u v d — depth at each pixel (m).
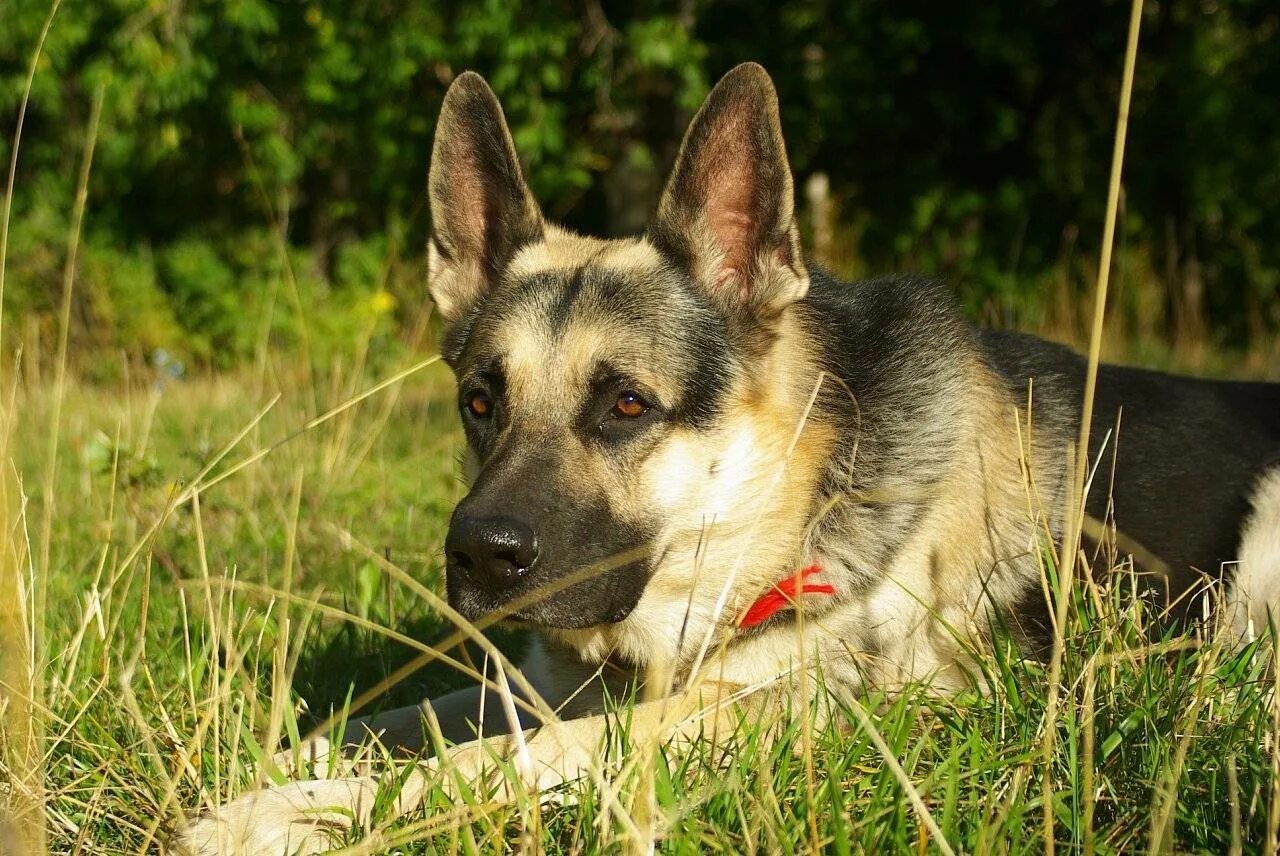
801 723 3.02
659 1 15.11
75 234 3.73
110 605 4.00
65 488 6.48
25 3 14.87
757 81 3.65
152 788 3.11
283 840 2.87
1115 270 13.43
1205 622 3.71
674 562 3.70
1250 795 2.69
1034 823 2.75
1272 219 17.11
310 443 6.97
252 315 15.09
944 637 3.78
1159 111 17.55
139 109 15.98
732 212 3.81
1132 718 2.96
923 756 3.08
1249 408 4.55
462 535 3.30
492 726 3.93
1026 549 3.92
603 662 3.82
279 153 15.63
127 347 14.67
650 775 2.66
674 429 3.62
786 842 2.55
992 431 3.98
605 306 3.68
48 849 2.90
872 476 3.73
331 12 15.81
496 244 4.20
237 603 4.73
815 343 3.88
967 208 17.98
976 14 17.50
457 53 15.92
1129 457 4.20
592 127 17.25
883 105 18.17
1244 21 17.59
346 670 4.32
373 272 15.73
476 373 3.76
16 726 3.04
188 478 5.98
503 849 2.70
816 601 3.63
